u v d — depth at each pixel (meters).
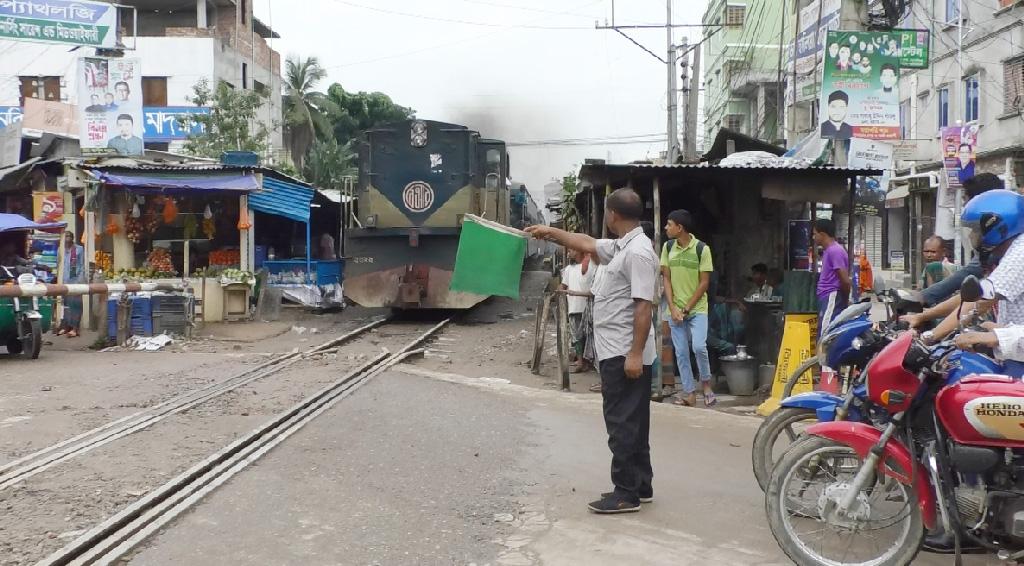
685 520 5.18
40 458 6.39
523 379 10.65
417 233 17.59
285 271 20.61
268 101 42.38
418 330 16.84
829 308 8.02
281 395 8.91
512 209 26.47
